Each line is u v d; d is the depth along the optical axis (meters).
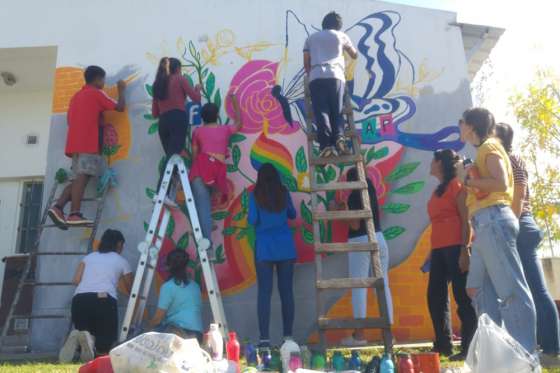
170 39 5.64
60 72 5.59
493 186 3.03
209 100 5.45
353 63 5.52
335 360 3.22
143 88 5.51
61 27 5.72
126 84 5.52
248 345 3.70
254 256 4.63
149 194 5.20
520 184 3.60
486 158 3.10
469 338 3.78
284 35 5.61
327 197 5.14
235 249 5.03
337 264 5.00
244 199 5.14
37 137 7.48
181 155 5.18
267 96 5.43
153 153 5.32
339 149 4.54
